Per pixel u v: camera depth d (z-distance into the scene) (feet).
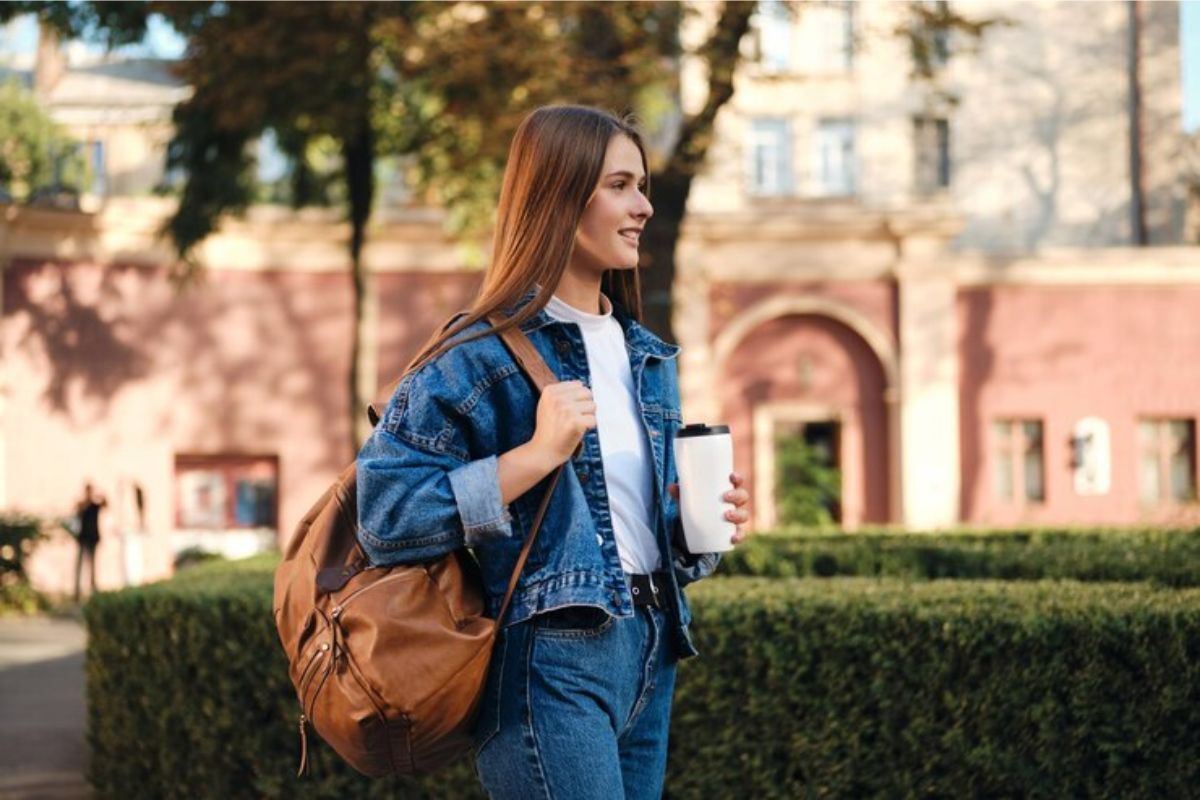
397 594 7.34
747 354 70.74
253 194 59.77
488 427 7.49
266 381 68.03
